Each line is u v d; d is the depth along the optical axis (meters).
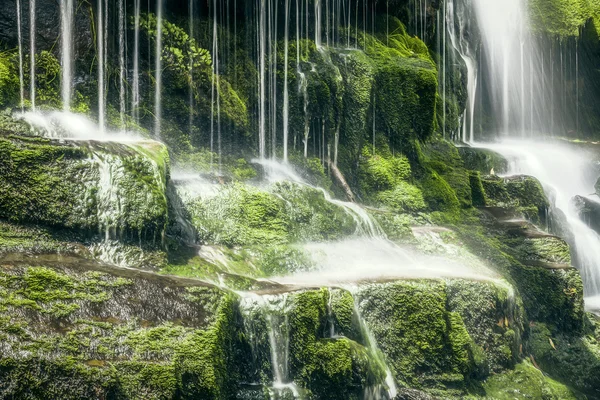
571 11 35.28
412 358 14.18
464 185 20.98
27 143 12.00
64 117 14.83
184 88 16.83
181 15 17.50
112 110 15.82
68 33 15.20
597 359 17.66
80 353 9.83
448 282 15.35
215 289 11.26
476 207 21.16
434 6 25.08
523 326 16.95
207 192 14.88
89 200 12.15
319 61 19.39
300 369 12.30
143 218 12.47
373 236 16.94
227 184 15.38
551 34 34.28
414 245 17.42
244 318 11.73
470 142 28.75
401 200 19.72
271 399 11.69
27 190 11.79
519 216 21.17
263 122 18.38
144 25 16.42
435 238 17.92
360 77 20.11
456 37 28.38
